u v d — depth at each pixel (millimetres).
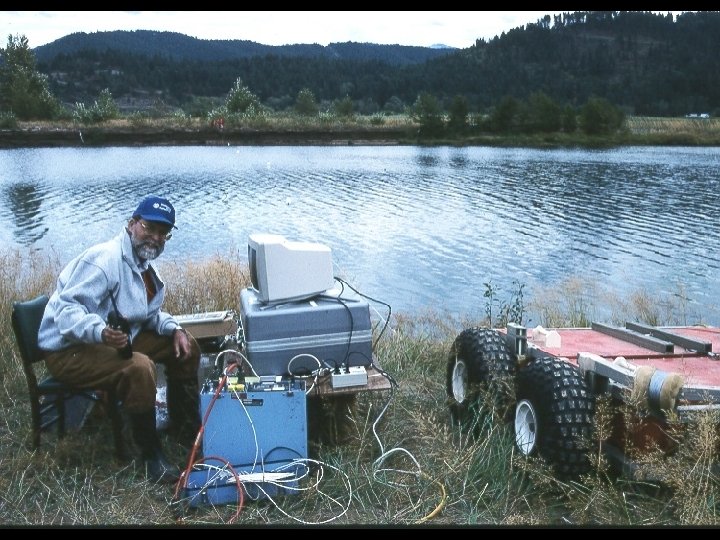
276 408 3936
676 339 4566
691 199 35469
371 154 65000
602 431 3586
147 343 4477
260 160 56375
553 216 29781
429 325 8805
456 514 3730
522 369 4160
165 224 4266
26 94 84312
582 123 90812
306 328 4309
